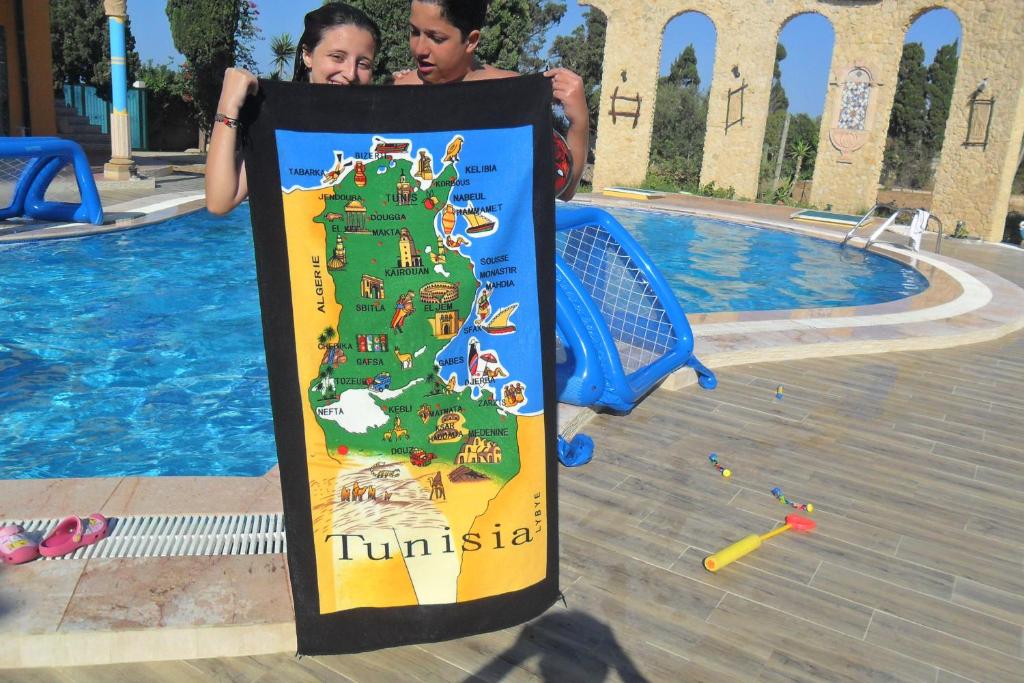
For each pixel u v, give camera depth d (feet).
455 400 7.90
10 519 10.44
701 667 8.78
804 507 12.67
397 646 8.28
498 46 71.61
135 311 26.12
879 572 11.01
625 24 70.64
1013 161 55.57
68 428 17.44
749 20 66.28
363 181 7.21
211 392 19.86
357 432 7.71
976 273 37.70
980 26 55.57
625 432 15.52
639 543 11.37
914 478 14.24
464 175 7.41
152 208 41.86
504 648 8.91
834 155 64.95
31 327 24.03
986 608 10.28
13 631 8.10
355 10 7.89
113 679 8.10
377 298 7.45
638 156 72.90
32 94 60.08
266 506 11.07
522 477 8.30
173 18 72.69
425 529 8.07
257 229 7.09
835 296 36.24
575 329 14.87
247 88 6.78
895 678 8.80
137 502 11.05
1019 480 14.40
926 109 155.33
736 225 55.31
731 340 21.95
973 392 19.57
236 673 8.29
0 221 35.70
